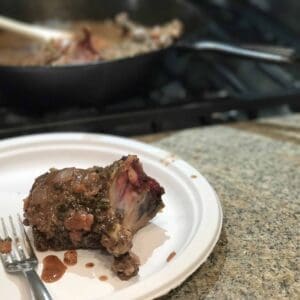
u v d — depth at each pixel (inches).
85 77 19.2
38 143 17.0
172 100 22.3
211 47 20.4
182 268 11.9
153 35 25.4
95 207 12.7
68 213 12.7
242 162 17.8
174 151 18.5
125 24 27.5
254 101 21.0
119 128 20.2
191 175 15.3
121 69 19.5
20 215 14.6
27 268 12.4
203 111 20.5
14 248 13.3
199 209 14.0
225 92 23.8
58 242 13.1
